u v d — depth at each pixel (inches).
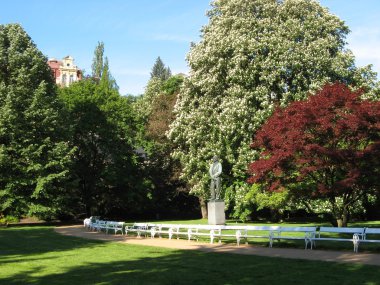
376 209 1400.1
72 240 846.5
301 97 1160.8
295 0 1305.4
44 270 483.8
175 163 1775.3
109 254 621.0
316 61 1207.6
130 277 431.8
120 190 1752.0
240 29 1264.8
